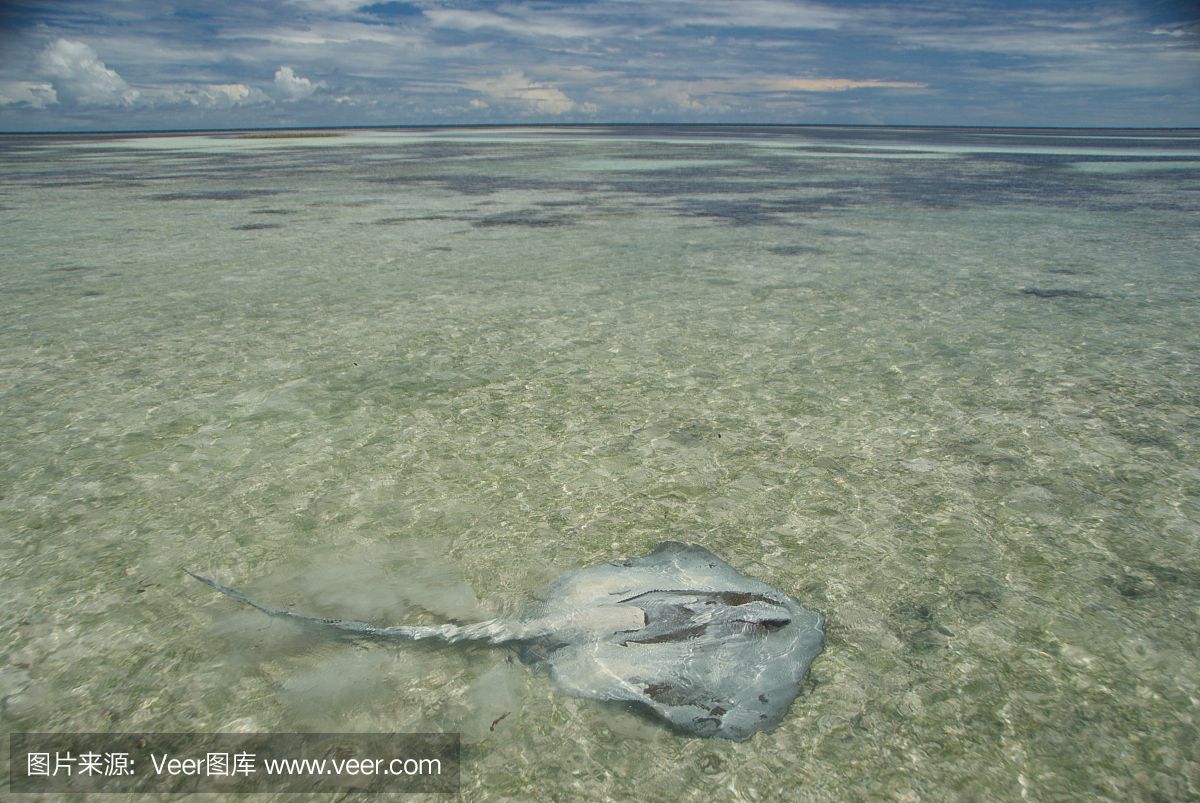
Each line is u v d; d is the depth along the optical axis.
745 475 5.67
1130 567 4.49
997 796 2.96
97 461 5.79
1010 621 4.02
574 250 14.12
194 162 41.53
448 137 93.25
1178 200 21.39
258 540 4.81
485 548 4.76
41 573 4.42
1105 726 3.31
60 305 10.04
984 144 66.12
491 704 3.40
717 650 3.61
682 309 10.04
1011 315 9.67
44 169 35.81
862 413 6.73
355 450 6.04
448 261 13.09
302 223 17.38
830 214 19.02
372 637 3.86
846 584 4.36
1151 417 6.54
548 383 7.45
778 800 2.94
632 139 82.31
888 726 3.30
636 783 3.01
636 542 4.82
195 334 8.86
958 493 5.38
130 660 3.71
